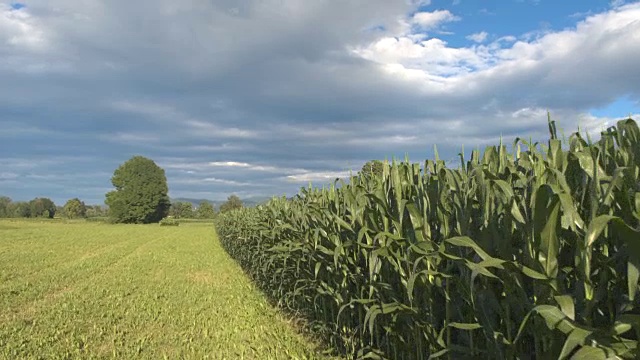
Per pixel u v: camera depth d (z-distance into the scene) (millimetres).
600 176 2436
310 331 7160
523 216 2686
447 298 3287
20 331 8031
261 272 11461
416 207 3613
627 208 2260
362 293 4871
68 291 12844
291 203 8781
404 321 4148
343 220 5395
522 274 2664
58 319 9086
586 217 2631
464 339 3426
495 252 2877
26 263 19828
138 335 7879
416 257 3596
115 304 10727
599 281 2477
